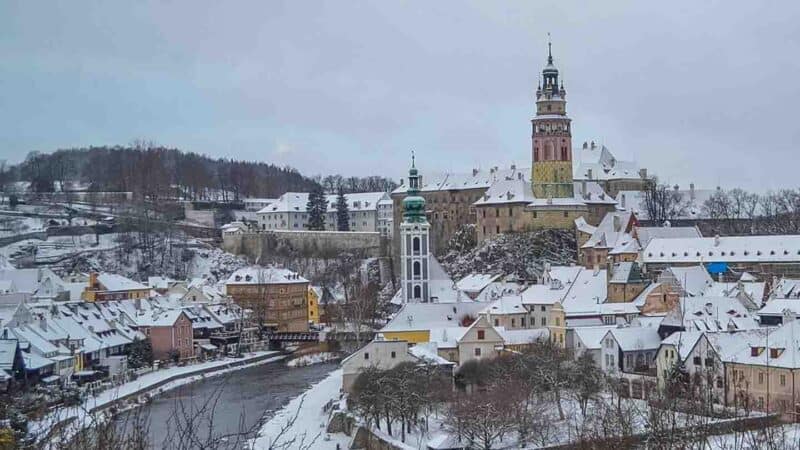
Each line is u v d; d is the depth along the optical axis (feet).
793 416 407.03
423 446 457.27
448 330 652.07
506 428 421.59
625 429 312.50
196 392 638.94
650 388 460.55
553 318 654.53
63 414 310.45
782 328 476.13
